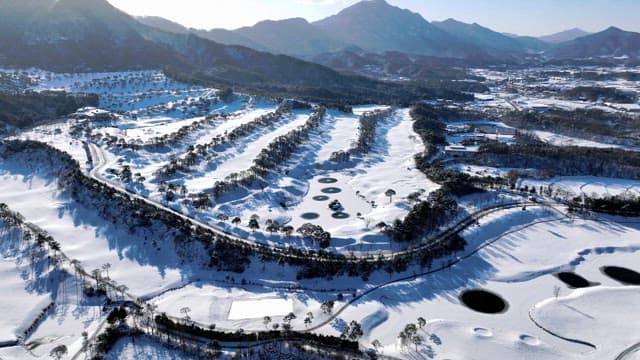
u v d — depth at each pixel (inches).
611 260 6953.7
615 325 5349.4
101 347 4709.6
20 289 5895.7
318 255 6619.1
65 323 5315.0
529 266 6688.0
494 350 4862.2
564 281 6402.6
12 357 4729.3
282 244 7003.0
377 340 5034.5
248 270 6368.1
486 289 6141.7
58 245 6702.8
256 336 4977.9
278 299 5743.1
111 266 6417.3
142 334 4985.2
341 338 4943.4
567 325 5354.3
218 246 6668.3
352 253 6766.7
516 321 5467.5
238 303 5644.7
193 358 4670.3
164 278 6200.8
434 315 5541.3
